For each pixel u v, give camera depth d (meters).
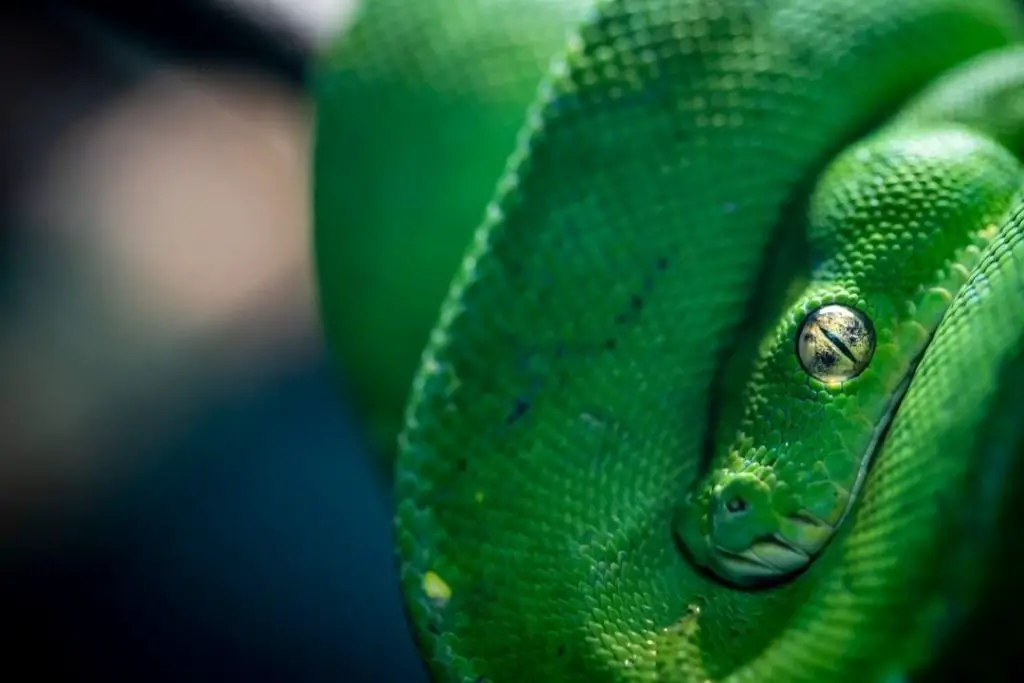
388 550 0.54
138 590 0.55
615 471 0.26
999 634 0.23
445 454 0.26
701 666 0.25
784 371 0.26
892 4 0.28
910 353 0.26
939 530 0.24
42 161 0.73
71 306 0.67
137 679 0.53
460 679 0.25
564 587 0.26
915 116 0.28
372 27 0.31
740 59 0.27
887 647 0.24
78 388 0.62
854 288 0.26
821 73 0.28
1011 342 0.24
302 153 0.38
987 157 0.27
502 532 0.26
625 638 0.26
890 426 0.25
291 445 0.58
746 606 0.26
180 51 0.37
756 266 0.27
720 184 0.27
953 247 0.26
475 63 0.30
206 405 0.61
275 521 0.56
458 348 0.26
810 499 0.25
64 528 0.58
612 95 0.27
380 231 0.30
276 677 0.52
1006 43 0.29
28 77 0.75
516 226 0.27
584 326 0.27
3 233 0.70
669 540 0.26
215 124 0.76
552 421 0.26
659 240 0.27
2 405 0.62
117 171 0.74
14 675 0.54
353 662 0.52
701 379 0.27
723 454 0.26
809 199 0.27
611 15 0.27
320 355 0.61
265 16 0.37
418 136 0.30
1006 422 0.23
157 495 0.58
